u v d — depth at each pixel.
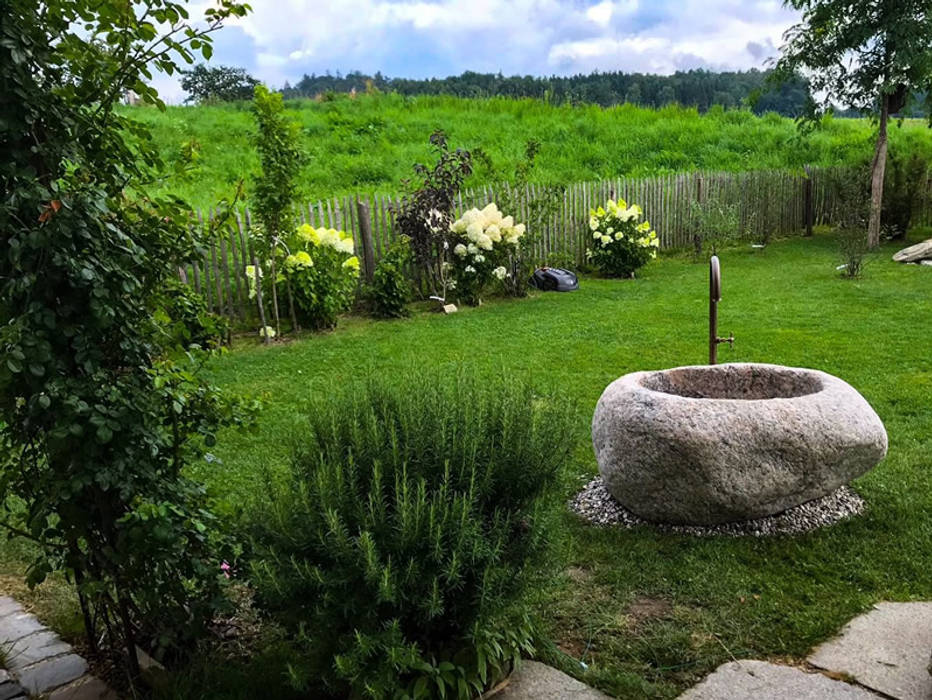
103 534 2.63
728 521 3.79
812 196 16.94
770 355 7.22
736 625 2.97
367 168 16.83
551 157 19.02
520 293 11.23
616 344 7.96
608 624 3.03
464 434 2.73
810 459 3.60
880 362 6.79
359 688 2.32
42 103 2.25
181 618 2.70
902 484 4.22
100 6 2.33
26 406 2.40
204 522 2.74
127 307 2.41
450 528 2.40
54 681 2.74
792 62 15.02
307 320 9.31
